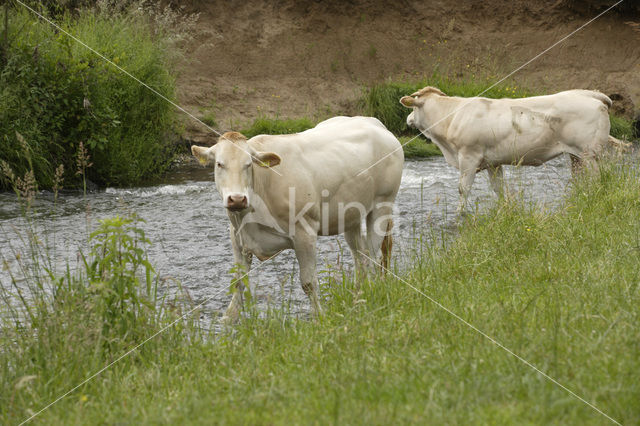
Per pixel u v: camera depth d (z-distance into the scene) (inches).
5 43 609.9
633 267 262.8
